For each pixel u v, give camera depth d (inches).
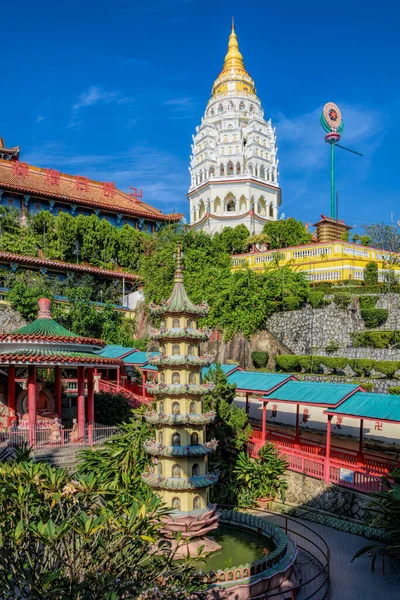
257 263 2487.7
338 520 979.9
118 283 2691.9
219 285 2177.7
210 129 3789.4
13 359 1224.8
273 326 2078.0
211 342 2117.4
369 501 947.3
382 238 3073.3
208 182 3646.7
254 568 717.9
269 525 880.9
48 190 2945.4
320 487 1047.0
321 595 725.3
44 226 2706.7
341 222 2878.9
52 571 472.4
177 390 793.6
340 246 2202.3
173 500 800.9
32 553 554.3
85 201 2989.7
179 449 793.6
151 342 2306.8
